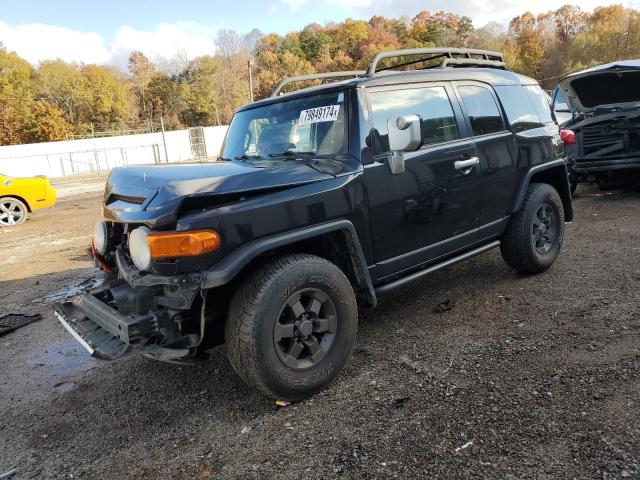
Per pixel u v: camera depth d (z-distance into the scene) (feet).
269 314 9.23
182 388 11.21
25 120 178.81
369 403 9.73
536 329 12.18
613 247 18.25
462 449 8.08
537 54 227.81
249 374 9.30
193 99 243.60
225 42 296.30
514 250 15.26
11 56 220.23
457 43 263.49
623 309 12.76
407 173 11.69
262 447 8.75
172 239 8.64
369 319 13.98
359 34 258.16
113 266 11.62
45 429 10.15
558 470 7.40
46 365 13.24
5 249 29.63
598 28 223.92
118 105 230.89
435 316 13.70
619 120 25.36
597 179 27.86
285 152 12.14
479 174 13.44
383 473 7.74
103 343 9.62
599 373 9.89
